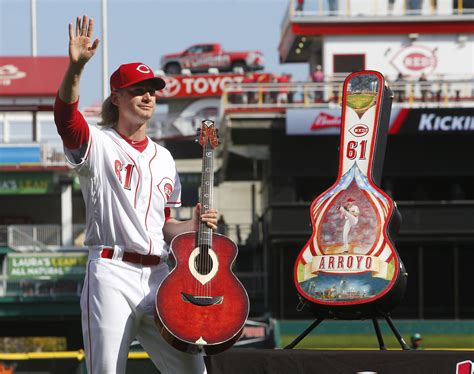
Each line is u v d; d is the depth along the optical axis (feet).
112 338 49.42
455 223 252.62
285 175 261.85
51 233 312.29
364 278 60.85
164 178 51.47
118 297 49.65
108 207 50.06
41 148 328.49
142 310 50.14
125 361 49.88
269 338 217.56
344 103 63.93
